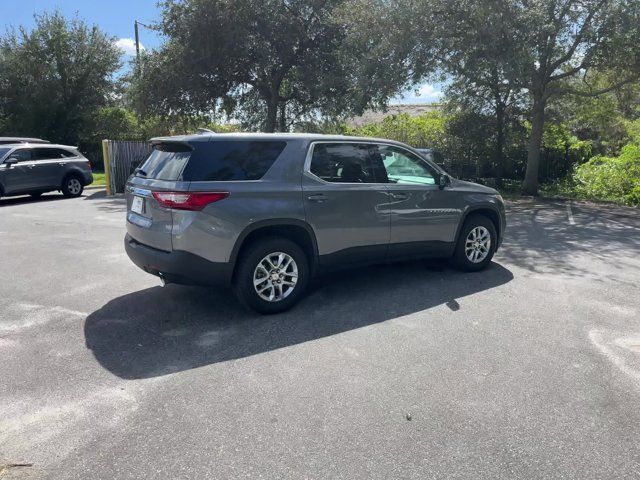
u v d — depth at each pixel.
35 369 3.98
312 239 5.31
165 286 6.16
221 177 4.82
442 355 4.22
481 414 3.35
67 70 28.67
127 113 30.00
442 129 20.95
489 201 6.75
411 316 5.12
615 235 9.70
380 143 5.97
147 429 3.18
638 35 12.62
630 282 6.38
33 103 28.12
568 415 3.35
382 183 5.86
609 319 5.06
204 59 17.69
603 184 17.02
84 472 2.79
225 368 4.00
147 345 4.44
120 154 17.16
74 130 29.22
